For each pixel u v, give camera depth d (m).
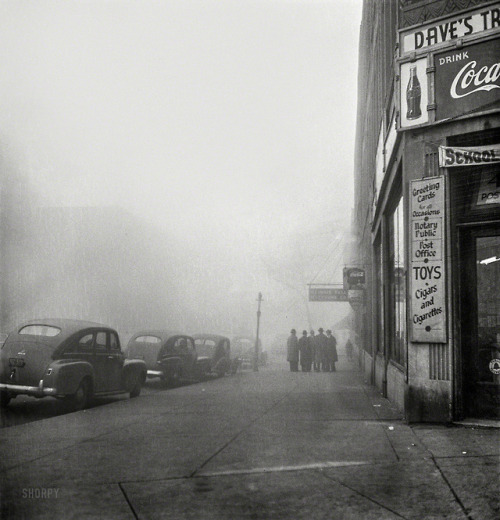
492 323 6.96
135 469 4.79
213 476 4.59
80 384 9.65
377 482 4.41
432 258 7.16
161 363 15.18
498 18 6.93
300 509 3.78
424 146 7.36
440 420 7.02
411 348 7.26
